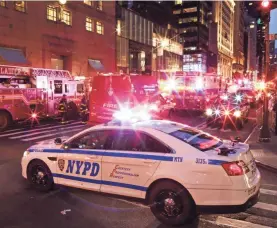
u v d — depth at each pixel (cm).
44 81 1788
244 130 1614
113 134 578
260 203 609
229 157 479
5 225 508
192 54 10088
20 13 2545
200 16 10269
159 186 505
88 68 3384
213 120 1752
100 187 570
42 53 2781
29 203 603
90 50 3425
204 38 10769
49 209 573
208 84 2388
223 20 12775
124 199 557
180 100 2302
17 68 1647
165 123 609
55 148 647
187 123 1869
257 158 941
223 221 523
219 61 11844
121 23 4069
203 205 473
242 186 464
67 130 1558
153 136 534
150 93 1541
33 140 1297
